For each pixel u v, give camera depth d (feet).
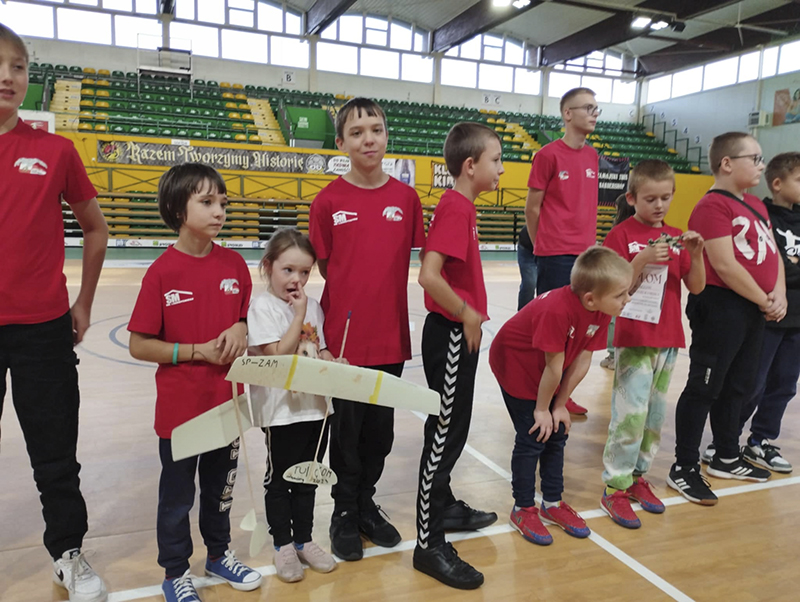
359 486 6.44
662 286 6.77
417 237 6.29
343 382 4.98
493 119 57.06
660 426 7.27
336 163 39.27
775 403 8.53
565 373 6.50
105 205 34.63
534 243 9.82
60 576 5.34
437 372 5.66
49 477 5.26
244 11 50.93
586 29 52.49
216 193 5.06
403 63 55.93
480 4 48.55
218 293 5.26
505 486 7.76
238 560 5.78
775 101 49.06
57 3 46.01
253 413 5.35
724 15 48.44
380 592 5.47
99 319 17.33
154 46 48.85
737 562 6.07
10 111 4.83
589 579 5.74
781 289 7.73
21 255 4.89
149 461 8.14
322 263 6.15
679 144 58.39
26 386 5.08
